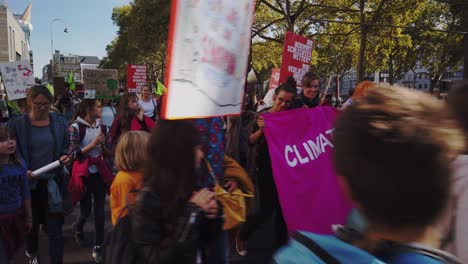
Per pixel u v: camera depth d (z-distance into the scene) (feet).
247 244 16.80
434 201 2.84
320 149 11.97
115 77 39.93
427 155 2.80
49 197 13.05
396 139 2.83
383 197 2.83
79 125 15.44
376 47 75.92
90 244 17.01
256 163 14.19
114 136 16.28
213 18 7.32
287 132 12.05
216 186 9.29
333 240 3.18
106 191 16.40
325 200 11.22
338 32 77.00
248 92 24.64
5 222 11.19
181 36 6.91
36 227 13.85
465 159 4.89
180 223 6.35
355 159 2.95
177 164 6.39
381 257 2.90
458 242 4.80
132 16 75.46
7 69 26.27
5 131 11.16
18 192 11.55
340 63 118.01
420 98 3.10
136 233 6.21
